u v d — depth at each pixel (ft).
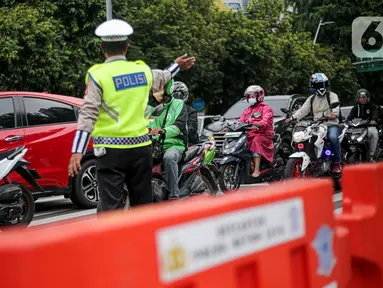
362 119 69.10
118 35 26.03
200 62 145.38
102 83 25.54
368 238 16.63
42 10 118.62
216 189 45.50
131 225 9.37
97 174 26.45
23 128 49.16
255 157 57.98
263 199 12.23
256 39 162.30
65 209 53.01
